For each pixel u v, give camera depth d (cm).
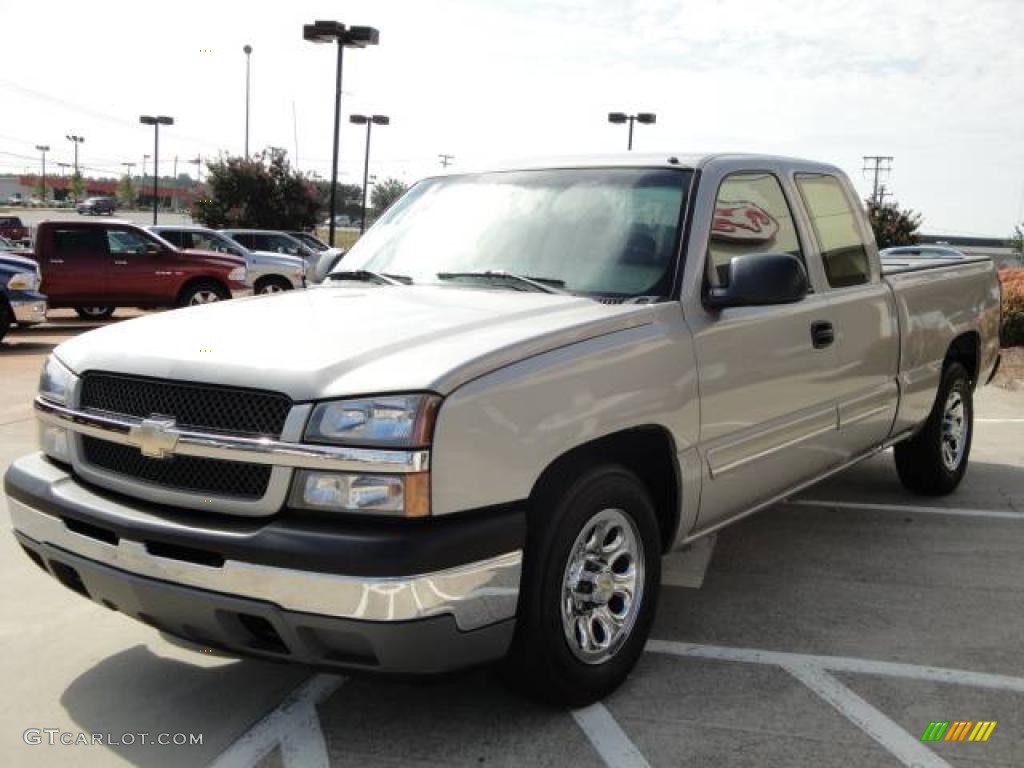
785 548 548
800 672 390
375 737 338
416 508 293
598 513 348
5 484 369
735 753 328
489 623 309
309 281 501
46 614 445
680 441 382
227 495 311
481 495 305
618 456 371
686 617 448
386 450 293
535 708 357
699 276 399
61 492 342
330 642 300
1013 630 435
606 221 420
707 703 363
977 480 706
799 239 474
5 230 4644
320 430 296
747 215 441
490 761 323
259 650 312
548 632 329
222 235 2158
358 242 488
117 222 1769
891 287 540
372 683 378
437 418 295
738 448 417
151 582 312
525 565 325
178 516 314
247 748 332
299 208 4012
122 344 351
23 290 1406
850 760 325
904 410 564
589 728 344
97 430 338
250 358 317
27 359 1282
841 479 705
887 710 359
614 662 361
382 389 296
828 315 475
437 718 351
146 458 328
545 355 330
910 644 418
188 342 340
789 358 444
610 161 451
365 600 286
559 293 396
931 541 561
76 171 11300
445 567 293
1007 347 1533
